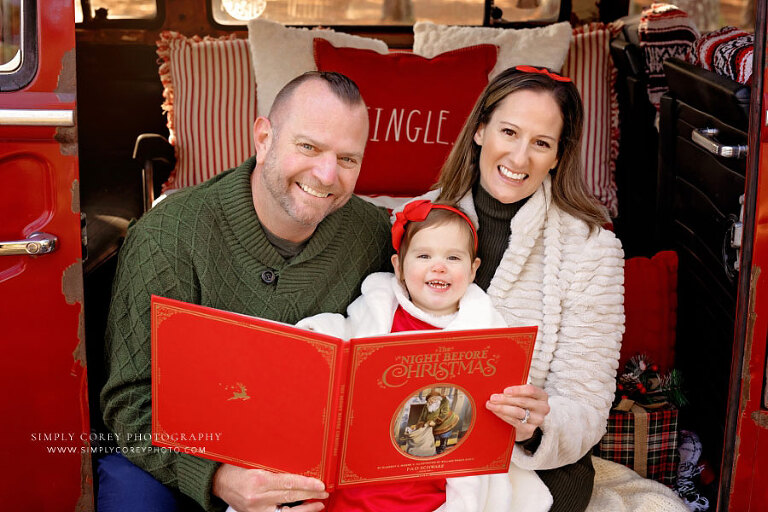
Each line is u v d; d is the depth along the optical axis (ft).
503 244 7.52
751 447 6.86
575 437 6.78
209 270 6.68
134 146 13.24
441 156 10.79
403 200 10.64
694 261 9.87
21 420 6.54
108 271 10.57
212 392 5.98
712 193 9.21
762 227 6.49
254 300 6.85
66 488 6.73
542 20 12.96
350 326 7.06
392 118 10.77
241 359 5.82
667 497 7.59
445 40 11.70
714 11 12.35
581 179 7.45
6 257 6.23
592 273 7.18
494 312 7.03
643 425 8.45
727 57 9.21
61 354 6.47
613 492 7.53
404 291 7.24
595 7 13.01
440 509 6.49
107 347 6.88
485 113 7.36
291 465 6.02
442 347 5.79
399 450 6.06
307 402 5.79
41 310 6.37
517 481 6.89
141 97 13.12
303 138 6.31
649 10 12.37
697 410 9.68
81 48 12.81
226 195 6.79
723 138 8.96
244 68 11.77
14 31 6.05
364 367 5.70
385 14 12.72
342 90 6.40
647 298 9.39
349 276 7.32
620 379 8.87
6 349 6.39
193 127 11.69
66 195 6.22
